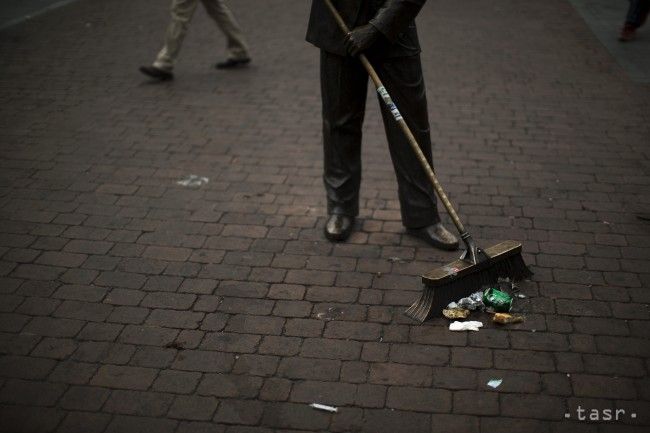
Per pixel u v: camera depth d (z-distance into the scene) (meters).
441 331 3.71
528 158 5.73
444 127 6.37
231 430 3.10
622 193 5.13
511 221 4.78
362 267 4.30
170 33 7.40
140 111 6.81
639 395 3.25
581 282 4.08
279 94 7.23
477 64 7.98
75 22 9.75
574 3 10.48
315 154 5.89
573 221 4.76
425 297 3.83
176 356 3.55
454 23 9.59
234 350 3.60
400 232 4.70
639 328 3.69
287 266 4.31
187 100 7.09
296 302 3.97
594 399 3.23
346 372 3.43
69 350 3.60
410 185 4.41
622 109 6.69
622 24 9.38
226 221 4.84
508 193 5.16
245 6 10.67
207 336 3.70
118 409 3.22
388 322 3.79
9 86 7.42
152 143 6.11
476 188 5.25
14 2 10.70
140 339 3.68
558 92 7.14
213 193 5.24
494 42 8.74
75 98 7.12
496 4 10.52
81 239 4.62
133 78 7.69
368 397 3.27
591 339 3.62
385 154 5.92
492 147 5.95
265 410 3.21
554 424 3.09
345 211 4.64
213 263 4.35
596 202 5.01
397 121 4.01
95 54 8.45
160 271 4.27
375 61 4.12
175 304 3.96
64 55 8.40
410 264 4.32
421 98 4.23
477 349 3.57
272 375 3.42
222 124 6.51
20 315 3.86
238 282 4.16
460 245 4.53
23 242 4.57
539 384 3.33
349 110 4.39
